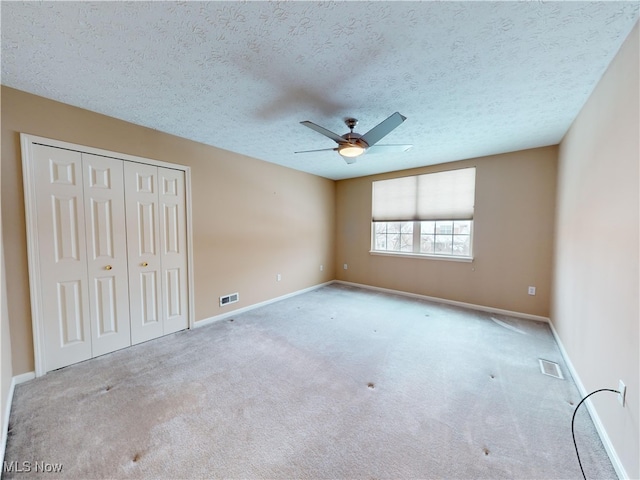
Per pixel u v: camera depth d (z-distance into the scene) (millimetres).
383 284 4926
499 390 2002
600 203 1752
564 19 1307
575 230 2332
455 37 1445
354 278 5348
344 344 2773
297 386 2055
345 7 1242
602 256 1693
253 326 3264
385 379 2148
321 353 2580
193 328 3186
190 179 3104
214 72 1779
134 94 2072
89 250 2393
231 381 2119
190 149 3102
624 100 1440
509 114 2396
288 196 4477
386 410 1787
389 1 1204
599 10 1252
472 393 1966
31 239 2084
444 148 3398
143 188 2727
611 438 1439
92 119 2363
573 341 2260
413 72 1779
